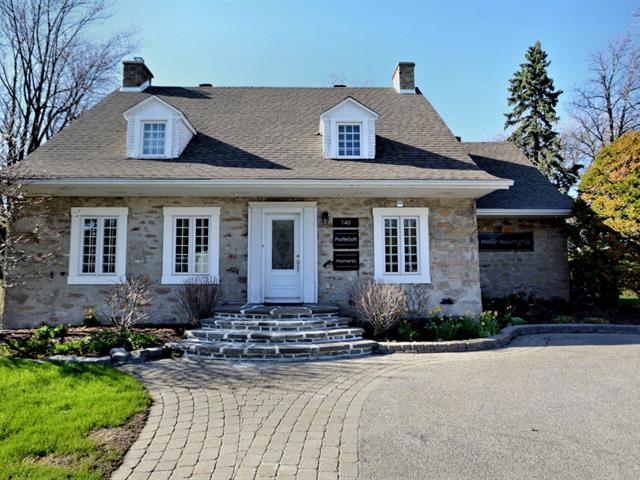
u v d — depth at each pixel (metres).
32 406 4.41
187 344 7.57
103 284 9.99
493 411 4.47
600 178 11.35
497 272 12.47
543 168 24.83
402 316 9.12
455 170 10.13
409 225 10.62
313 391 5.23
